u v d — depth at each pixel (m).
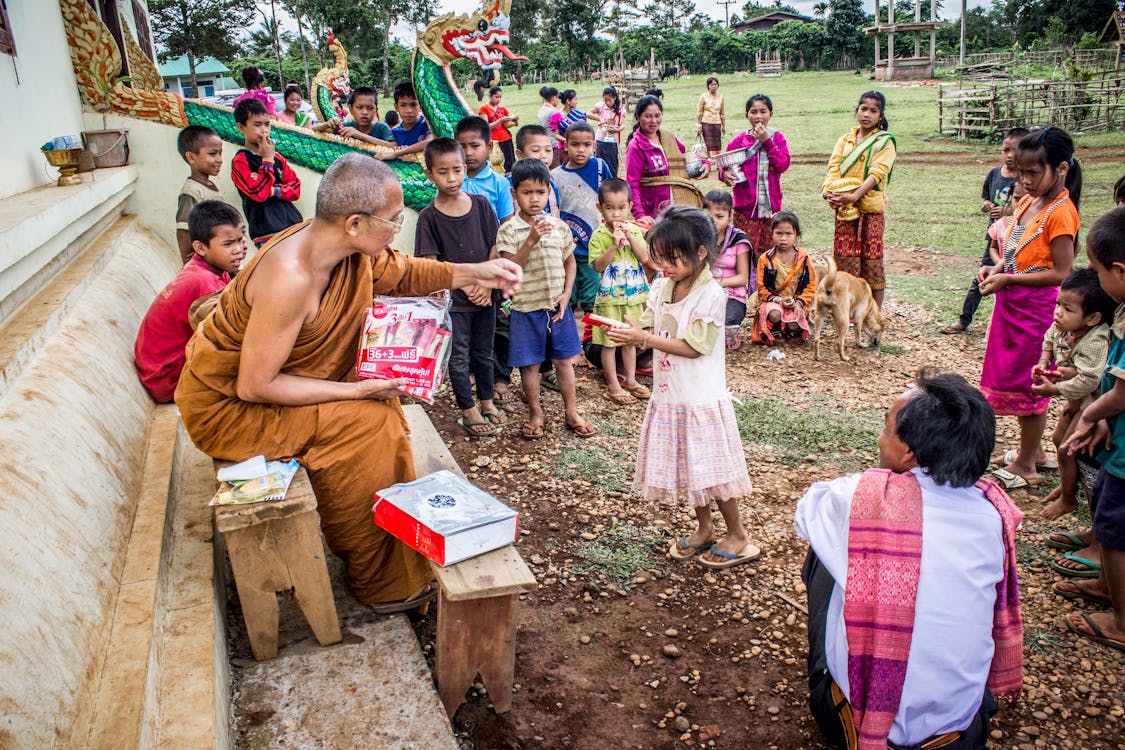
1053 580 3.74
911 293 8.30
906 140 21.47
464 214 4.93
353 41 52.12
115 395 3.58
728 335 6.93
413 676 2.80
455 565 2.66
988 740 2.80
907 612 2.31
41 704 1.85
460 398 5.17
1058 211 4.13
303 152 7.14
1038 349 4.35
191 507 3.36
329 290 2.84
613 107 14.59
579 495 4.54
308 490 2.74
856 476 2.50
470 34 7.56
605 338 5.73
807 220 11.63
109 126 6.68
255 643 2.84
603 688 3.12
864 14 72.50
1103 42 41.34
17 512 2.24
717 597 3.67
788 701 3.05
